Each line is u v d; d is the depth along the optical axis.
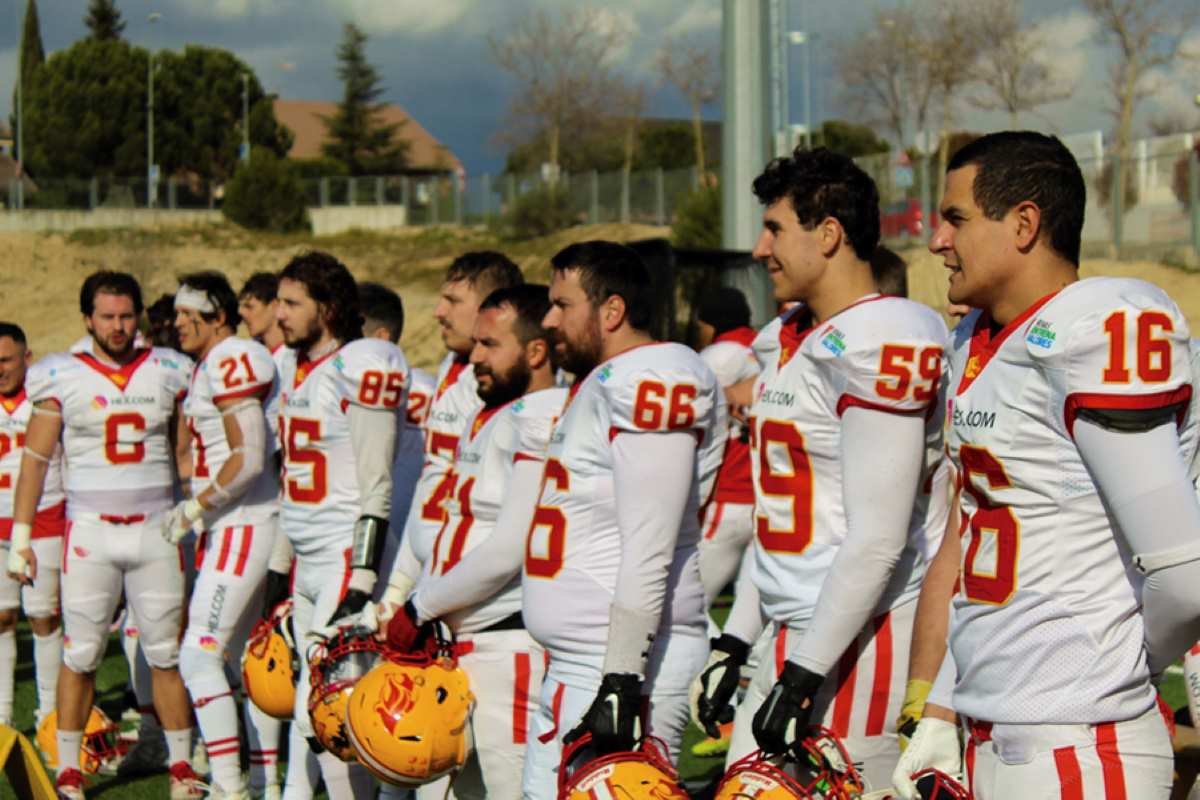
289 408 5.69
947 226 3.10
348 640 4.97
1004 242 2.97
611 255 4.14
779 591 3.72
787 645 3.72
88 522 6.40
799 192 3.64
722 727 6.92
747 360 7.99
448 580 4.55
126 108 70.12
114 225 52.38
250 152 61.62
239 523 6.16
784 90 15.16
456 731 4.47
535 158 59.62
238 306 7.18
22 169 69.19
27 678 9.03
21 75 83.00
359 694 4.50
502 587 4.56
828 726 3.65
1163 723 2.94
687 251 11.33
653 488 3.85
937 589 3.45
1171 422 2.75
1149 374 2.72
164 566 6.50
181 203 56.91
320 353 5.68
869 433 3.44
